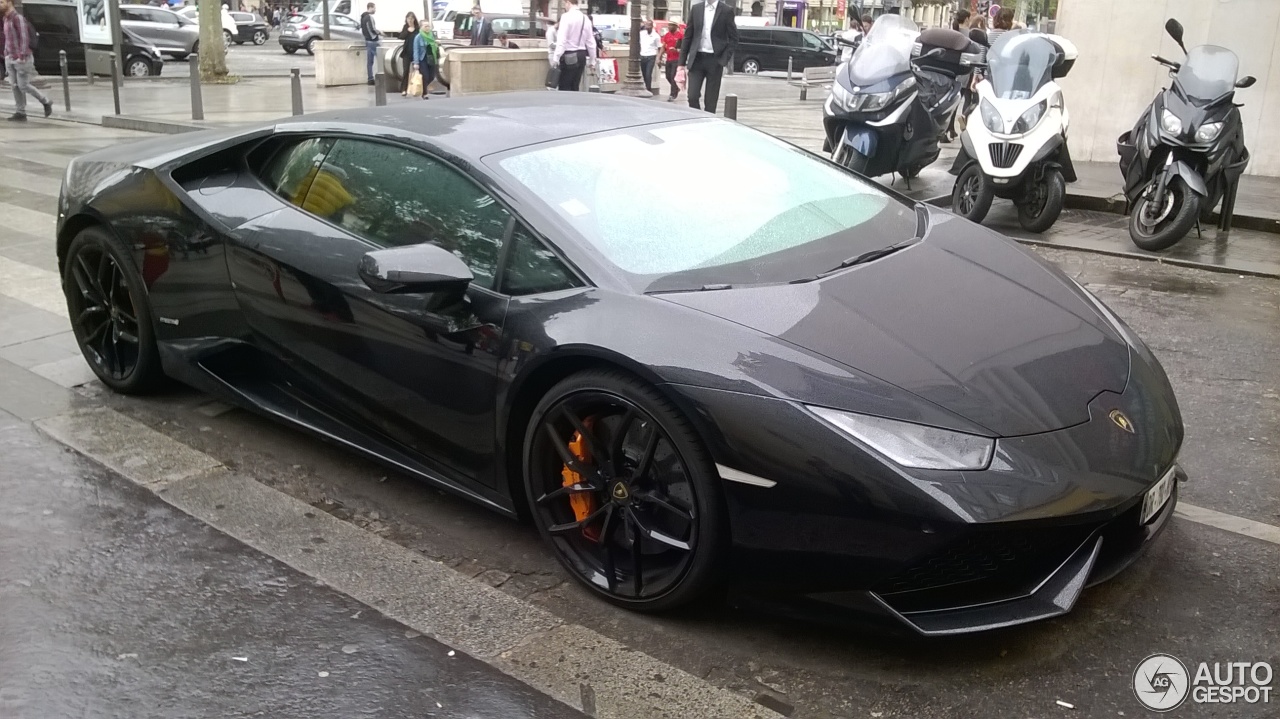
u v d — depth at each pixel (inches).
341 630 113.7
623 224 129.3
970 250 139.7
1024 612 101.9
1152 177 299.6
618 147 144.4
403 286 119.3
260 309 151.2
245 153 163.3
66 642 110.7
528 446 121.8
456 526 137.9
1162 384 121.9
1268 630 111.7
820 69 935.7
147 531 135.0
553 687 104.2
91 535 133.6
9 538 132.2
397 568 126.9
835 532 100.5
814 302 116.9
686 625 114.7
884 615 101.0
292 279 145.3
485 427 126.4
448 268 121.6
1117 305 242.5
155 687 103.4
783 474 101.6
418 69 791.1
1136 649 108.7
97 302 179.3
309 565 127.4
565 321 117.3
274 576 124.6
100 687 103.3
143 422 170.2
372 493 146.9
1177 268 281.4
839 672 106.0
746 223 135.9
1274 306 242.1
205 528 136.1
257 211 154.6
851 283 122.6
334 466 155.3
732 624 114.7
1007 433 101.8
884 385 104.3
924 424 100.9
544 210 127.0
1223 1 418.0
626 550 117.0
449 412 130.1
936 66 361.7
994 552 98.8
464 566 127.7
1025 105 313.7
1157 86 438.6
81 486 147.3
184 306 162.6
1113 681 103.6
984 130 319.0
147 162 170.7
